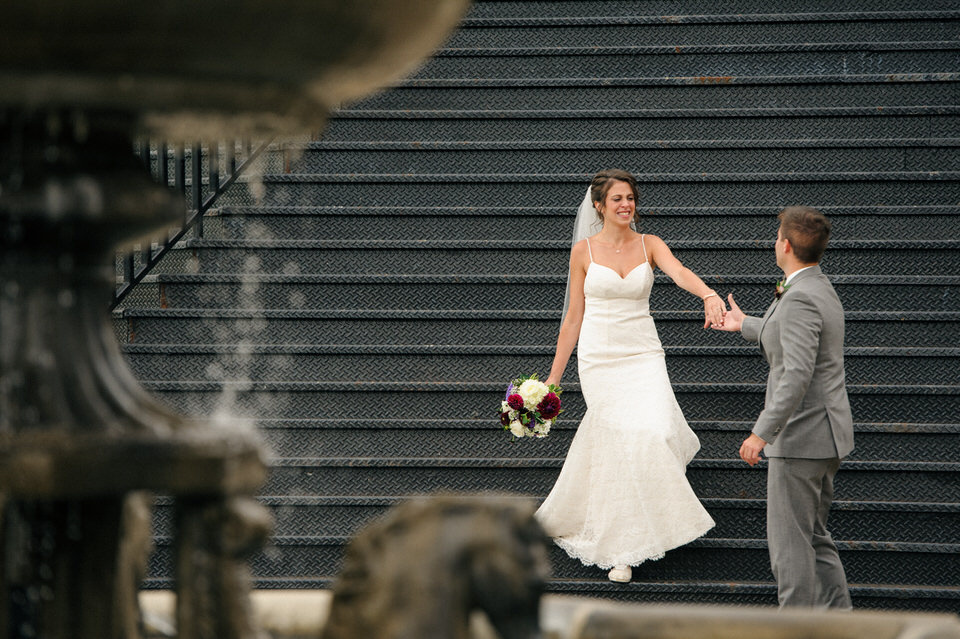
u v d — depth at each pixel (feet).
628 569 43.19
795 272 36.99
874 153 56.75
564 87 60.75
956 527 44.83
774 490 36.35
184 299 53.93
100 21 12.04
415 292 53.98
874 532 45.32
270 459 47.52
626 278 45.16
